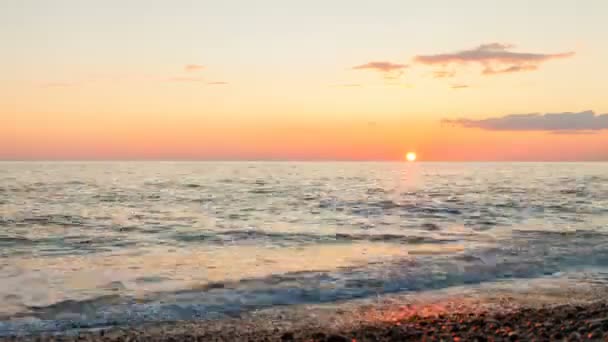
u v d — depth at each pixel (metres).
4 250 18.81
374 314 10.72
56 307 11.15
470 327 9.49
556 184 65.38
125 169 136.50
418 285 13.19
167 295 12.14
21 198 41.91
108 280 13.62
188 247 19.34
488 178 86.38
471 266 15.27
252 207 35.59
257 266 15.46
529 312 10.50
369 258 16.62
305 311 10.95
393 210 33.19
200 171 122.19
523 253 17.20
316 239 21.19
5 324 10.02
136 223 27.09
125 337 9.31
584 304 11.39
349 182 71.19
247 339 9.17
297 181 73.44
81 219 28.83
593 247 18.30
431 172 127.62
